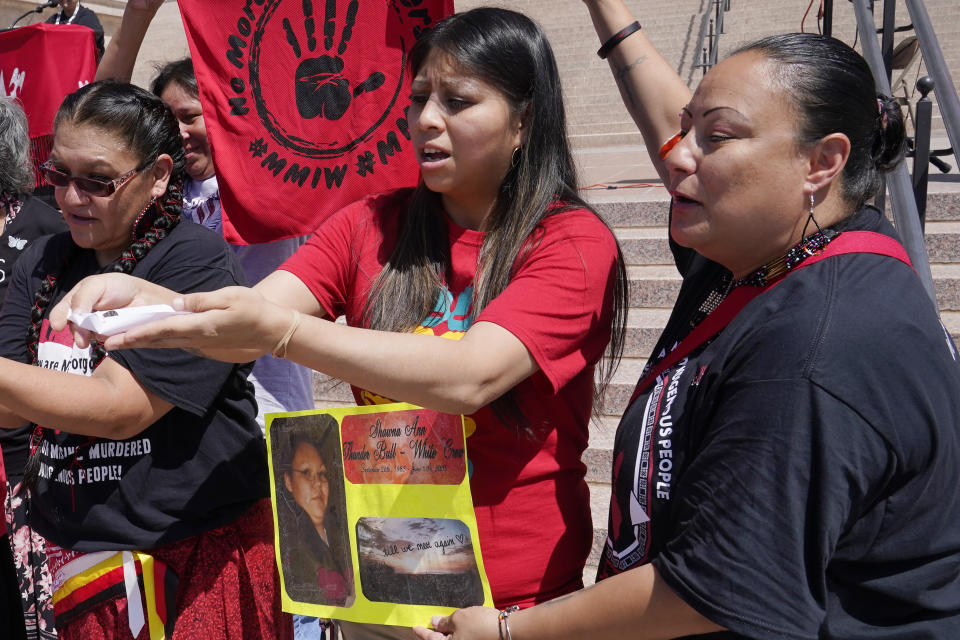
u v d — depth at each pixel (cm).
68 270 178
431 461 138
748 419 104
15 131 247
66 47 347
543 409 143
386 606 144
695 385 117
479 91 138
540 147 143
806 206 112
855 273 109
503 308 130
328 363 117
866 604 108
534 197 142
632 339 361
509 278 140
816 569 100
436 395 121
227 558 170
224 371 159
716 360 114
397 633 153
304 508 152
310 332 115
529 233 140
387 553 143
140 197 167
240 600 172
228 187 232
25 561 224
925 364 103
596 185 545
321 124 233
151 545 162
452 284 150
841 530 101
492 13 143
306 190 235
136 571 161
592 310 137
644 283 393
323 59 231
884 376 101
